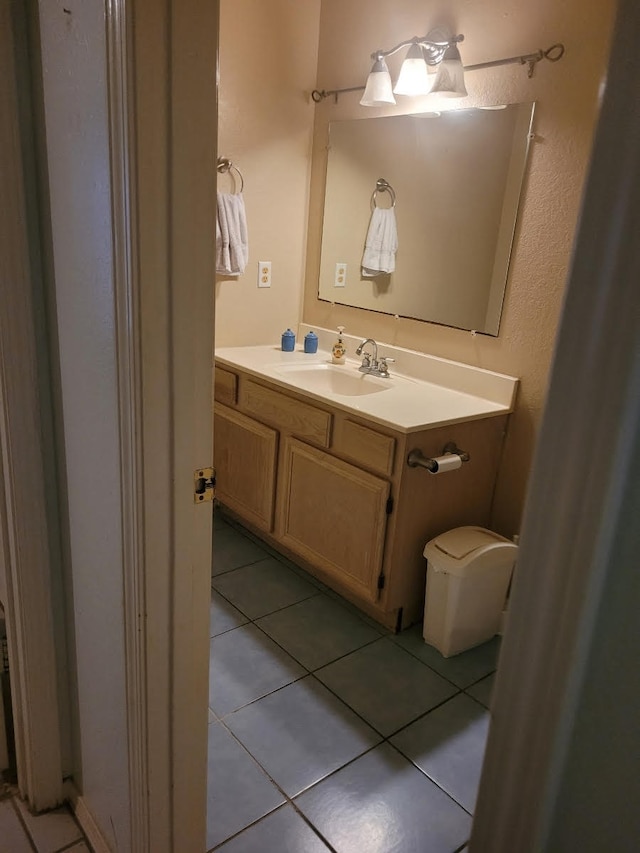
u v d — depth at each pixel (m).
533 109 2.06
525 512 0.48
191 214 0.89
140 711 1.10
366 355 2.66
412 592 2.22
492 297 2.28
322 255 2.94
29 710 1.38
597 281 0.41
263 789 1.57
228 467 2.77
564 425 0.44
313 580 2.55
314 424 2.29
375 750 1.71
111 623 1.12
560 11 1.95
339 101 2.71
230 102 2.59
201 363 0.97
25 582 1.27
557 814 0.53
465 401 2.28
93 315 0.97
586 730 0.49
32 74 1.02
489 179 2.22
